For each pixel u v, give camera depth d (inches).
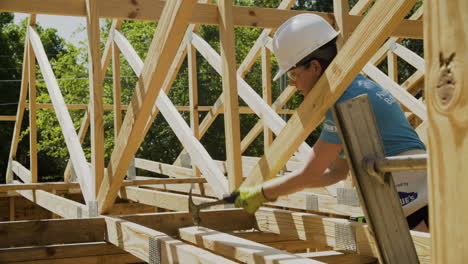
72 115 876.0
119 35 247.9
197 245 117.0
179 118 186.9
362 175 61.0
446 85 38.2
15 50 1025.5
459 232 37.8
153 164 335.3
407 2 75.3
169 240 103.3
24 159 963.3
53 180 971.3
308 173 90.9
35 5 181.2
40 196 227.1
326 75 89.6
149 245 109.8
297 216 135.6
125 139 138.9
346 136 61.0
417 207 102.9
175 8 108.7
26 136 961.5
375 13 79.7
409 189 104.1
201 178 251.1
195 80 275.0
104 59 276.5
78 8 186.1
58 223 132.3
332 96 88.8
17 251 123.5
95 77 165.2
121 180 151.2
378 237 60.6
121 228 126.7
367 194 60.8
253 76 826.2
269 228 146.9
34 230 129.0
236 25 225.0
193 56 273.4
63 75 901.8
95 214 162.9
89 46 166.4
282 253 89.7
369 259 114.3
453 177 38.1
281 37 102.8
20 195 304.5
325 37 99.7
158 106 199.5
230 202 98.4
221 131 855.7
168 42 113.6
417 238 101.0
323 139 90.2
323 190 210.2
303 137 99.3
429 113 39.8
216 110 331.9
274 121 208.5
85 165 175.6
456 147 37.8
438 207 39.4
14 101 988.6
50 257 127.3
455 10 37.3
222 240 107.4
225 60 162.2
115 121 256.8
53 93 199.3
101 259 135.0
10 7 178.5
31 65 263.7
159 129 853.8
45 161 964.0
